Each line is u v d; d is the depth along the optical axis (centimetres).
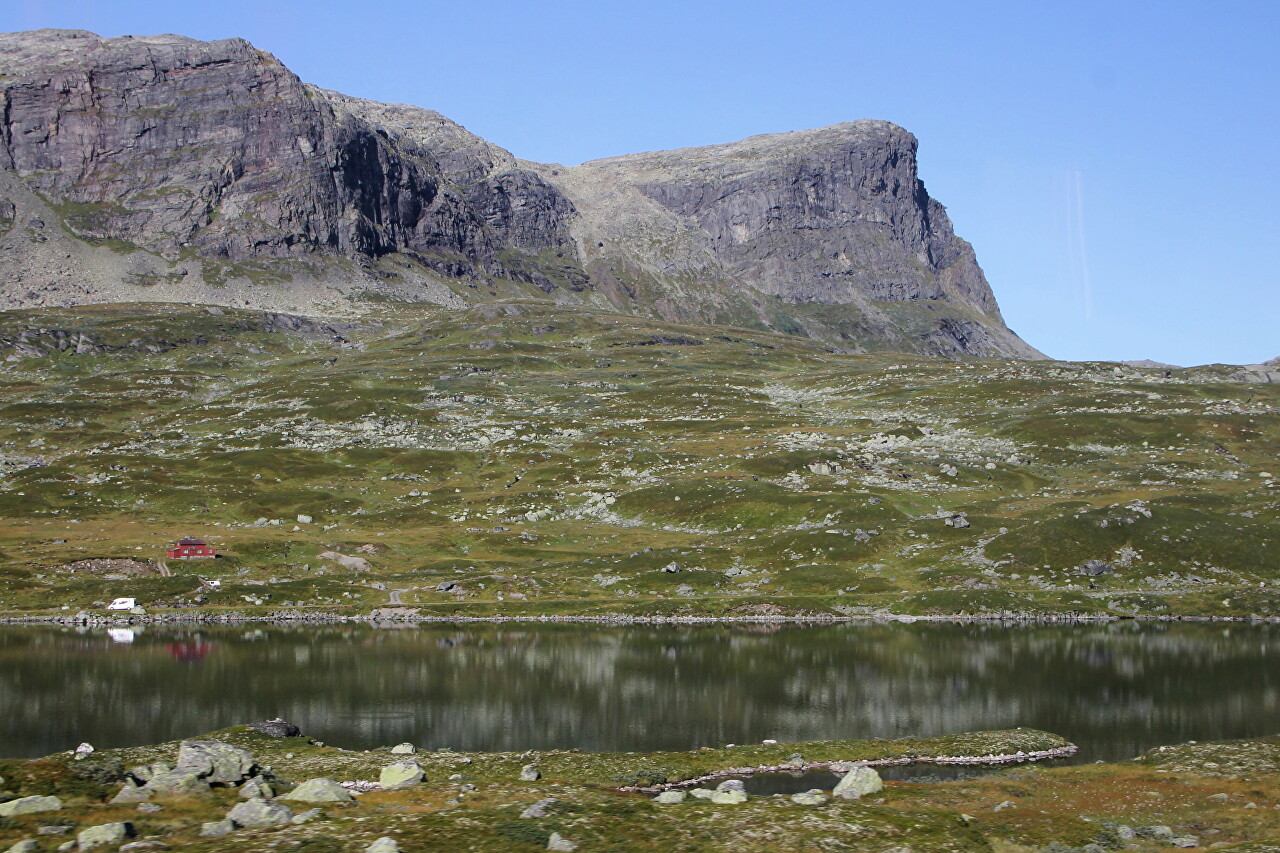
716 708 8694
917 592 15300
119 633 13350
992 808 5056
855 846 3850
